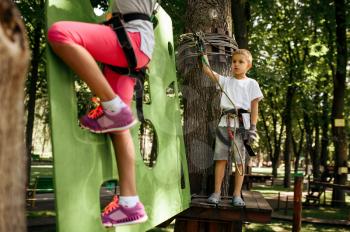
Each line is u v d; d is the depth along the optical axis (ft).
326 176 65.10
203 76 15.42
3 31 4.08
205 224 14.52
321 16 50.03
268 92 83.35
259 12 48.32
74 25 7.16
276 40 59.41
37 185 46.88
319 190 54.39
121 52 7.50
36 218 37.04
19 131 4.21
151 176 10.75
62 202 6.76
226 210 13.48
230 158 15.56
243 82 13.87
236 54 13.92
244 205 13.20
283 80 65.31
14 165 4.13
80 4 8.24
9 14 4.17
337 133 52.39
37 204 45.03
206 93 15.48
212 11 15.55
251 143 13.67
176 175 12.57
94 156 7.80
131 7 7.80
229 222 14.23
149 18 8.09
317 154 94.89
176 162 12.67
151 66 11.63
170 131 12.52
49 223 35.50
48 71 6.94
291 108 85.46
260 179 60.44
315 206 53.83
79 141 7.43
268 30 57.16
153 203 10.68
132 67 7.67
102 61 7.55
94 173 7.73
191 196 14.89
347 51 53.16
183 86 15.70
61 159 6.88
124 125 7.38
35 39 41.19
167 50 12.96
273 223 40.57
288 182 85.35
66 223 6.81
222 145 13.60
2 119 4.03
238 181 13.37
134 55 7.53
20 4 32.19
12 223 4.09
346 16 49.16
